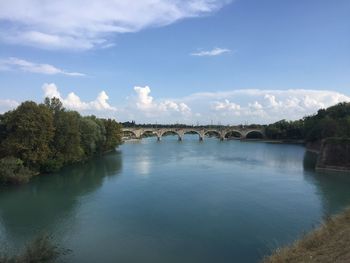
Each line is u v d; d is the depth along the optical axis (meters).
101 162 123.00
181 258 39.22
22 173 83.88
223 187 77.06
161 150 178.12
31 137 89.00
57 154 100.19
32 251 34.81
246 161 126.75
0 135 92.75
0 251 40.88
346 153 106.62
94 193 71.62
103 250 41.62
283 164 118.31
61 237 46.19
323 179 88.38
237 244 42.97
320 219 52.00
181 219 53.06
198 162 123.12
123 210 58.38
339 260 21.67
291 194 70.12
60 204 63.06
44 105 96.50
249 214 55.47
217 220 52.53
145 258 39.38
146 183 81.81
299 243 28.42
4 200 66.69
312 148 172.75
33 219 54.25
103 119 158.25
